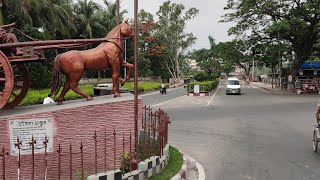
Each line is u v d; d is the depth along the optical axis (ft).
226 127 47.03
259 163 27.89
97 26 143.23
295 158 29.48
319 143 34.63
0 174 18.95
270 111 66.08
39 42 20.77
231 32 140.15
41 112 19.85
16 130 19.29
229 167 26.76
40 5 98.84
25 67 22.76
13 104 22.47
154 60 231.30
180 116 60.29
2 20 82.07
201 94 117.39
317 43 116.57
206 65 298.15
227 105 80.23
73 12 144.56
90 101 22.88
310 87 123.44
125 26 23.89
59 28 110.52
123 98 23.75
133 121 22.98
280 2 126.62
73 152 20.71
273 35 135.44
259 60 147.23
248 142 36.50
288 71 151.12
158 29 208.54
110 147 22.08
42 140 19.83
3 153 15.25
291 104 80.69
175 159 26.07
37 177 19.69
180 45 212.23
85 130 21.15
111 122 22.12
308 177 23.99
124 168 19.95
